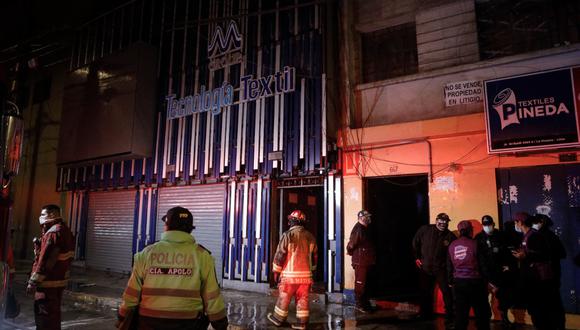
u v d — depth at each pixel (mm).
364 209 8133
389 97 8430
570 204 6223
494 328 6055
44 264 4859
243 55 10461
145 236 11992
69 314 7621
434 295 7133
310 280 6184
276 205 9539
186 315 2902
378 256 8602
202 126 11125
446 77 7828
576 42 6875
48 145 16078
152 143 12266
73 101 14219
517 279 6312
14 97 3412
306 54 9242
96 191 13914
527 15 7352
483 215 6848
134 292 2969
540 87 6391
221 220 10367
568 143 6055
